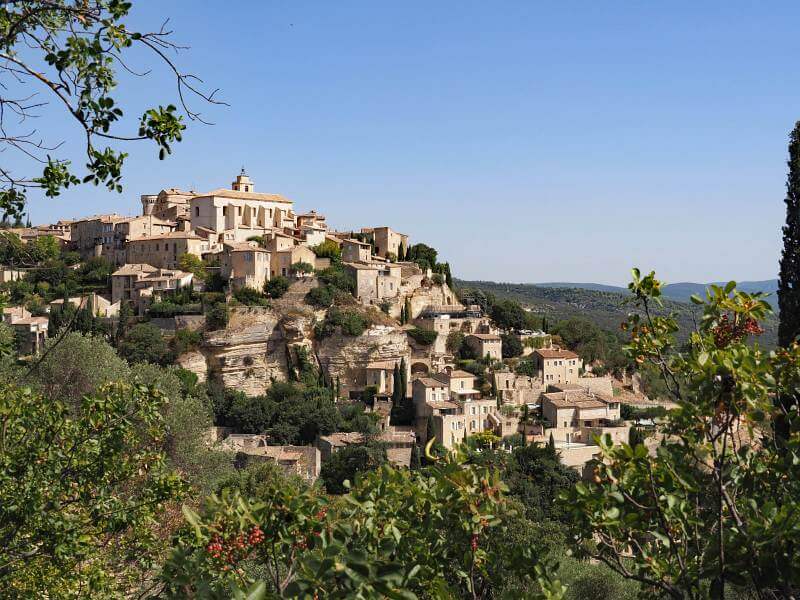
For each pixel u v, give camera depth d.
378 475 19.25
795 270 40.66
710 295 17.09
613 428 124.06
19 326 128.12
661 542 17.17
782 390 16.05
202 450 67.50
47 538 21.64
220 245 161.88
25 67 13.77
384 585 12.09
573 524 18.02
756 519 14.63
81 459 23.22
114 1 13.79
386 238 182.62
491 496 16.70
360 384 142.25
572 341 172.75
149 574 30.33
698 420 14.59
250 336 138.00
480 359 152.25
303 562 12.45
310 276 148.50
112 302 149.12
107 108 14.41
